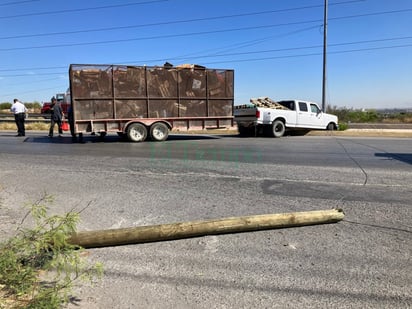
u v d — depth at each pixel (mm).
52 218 2953
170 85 15430
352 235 4234
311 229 4430
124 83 14656
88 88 14164
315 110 20016
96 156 10352
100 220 4688
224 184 6730
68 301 2855
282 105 19422
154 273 3342
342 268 3426
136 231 3936
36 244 2758
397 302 2861
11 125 23969
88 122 14281
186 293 3006
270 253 3758
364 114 39406
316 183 6824
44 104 41406
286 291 3027
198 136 18594
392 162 9320
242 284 3145
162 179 7160
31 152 11172
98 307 2797
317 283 3154
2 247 2869
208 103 16188
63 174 7629
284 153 11094
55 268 3234
